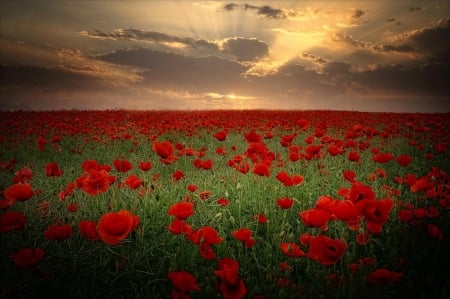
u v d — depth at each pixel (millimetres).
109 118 14352
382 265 2471
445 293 1887
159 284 2363
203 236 2061
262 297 1887
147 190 3770
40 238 2799
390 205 1960
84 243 2590
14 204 3486
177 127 10609
